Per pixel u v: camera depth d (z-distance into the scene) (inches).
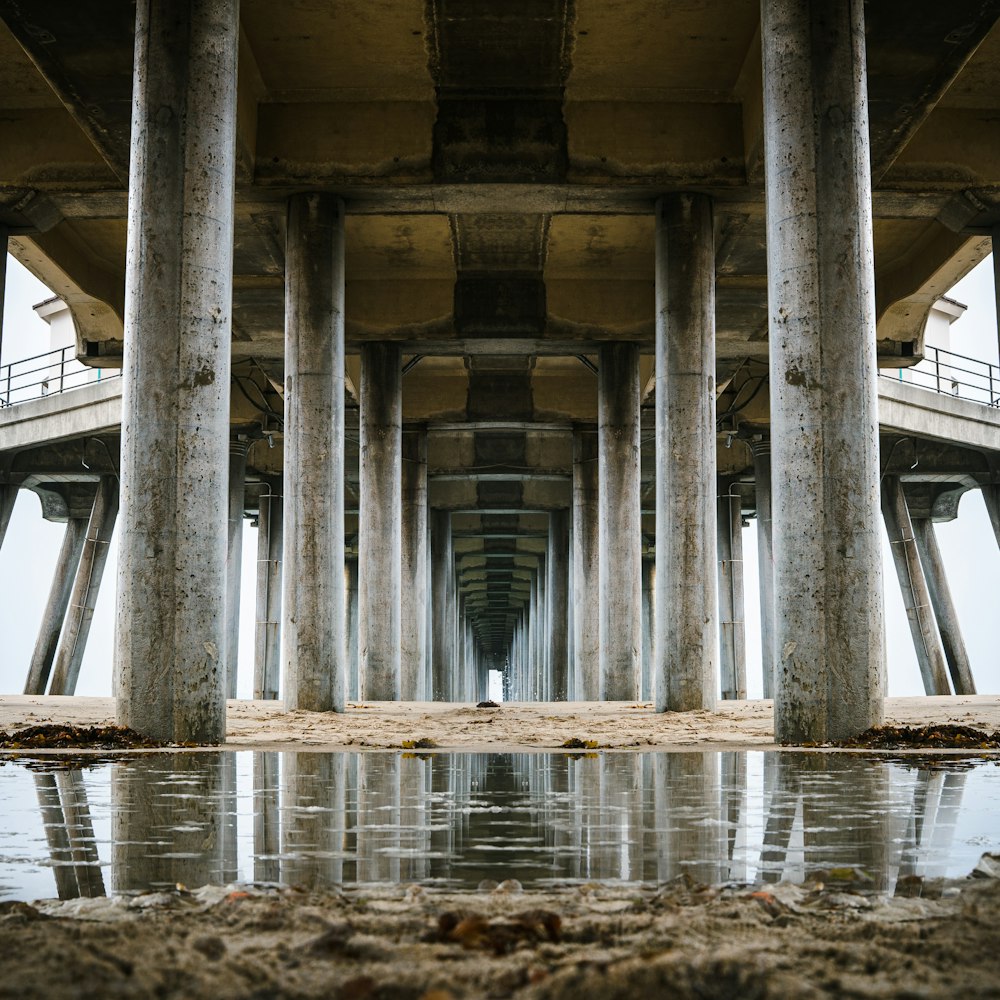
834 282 532.4
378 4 856.9
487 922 108.0
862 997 84.9
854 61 553.6
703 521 946.7
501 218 1179.9
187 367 516.7
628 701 1343.5
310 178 971.9
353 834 185.8
